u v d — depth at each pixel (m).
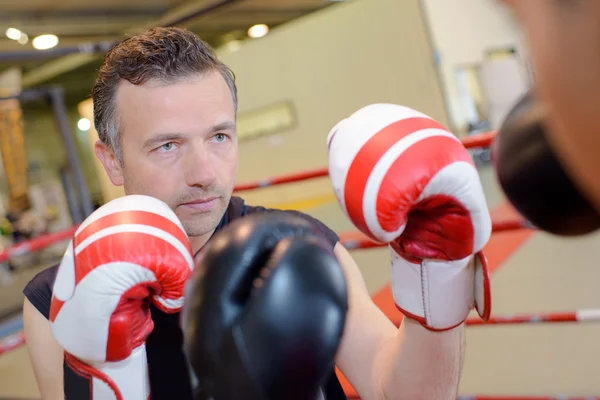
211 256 0.53
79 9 10.72
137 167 1.04
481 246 0.70
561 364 2.66
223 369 0.48
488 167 7.93
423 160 0.64
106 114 1.07
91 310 0.76
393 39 8.41
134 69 1.00
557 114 0.27
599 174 0.27
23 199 10.65
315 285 0.48
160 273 0.78
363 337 0.99
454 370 0.83
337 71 8.95
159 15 11.73
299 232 0.55
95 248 0.78
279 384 0.47
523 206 0.54
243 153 10.23
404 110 0.71
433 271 0.75
